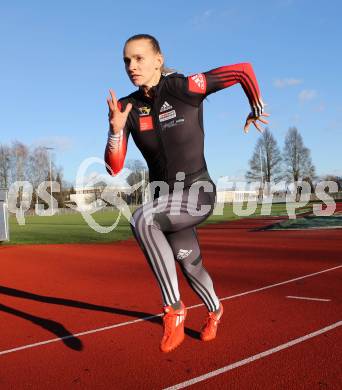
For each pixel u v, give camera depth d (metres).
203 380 3.10
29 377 3.30
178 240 3.38
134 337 4.23
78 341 4.18
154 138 3.06
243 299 5.75
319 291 6.09
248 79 3.03
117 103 2.87
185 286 6.85
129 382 3.13
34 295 6.64
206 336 3.84
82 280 7.89
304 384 2.97
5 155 52.06
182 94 2.99
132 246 13.80
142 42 2.94
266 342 3.88
